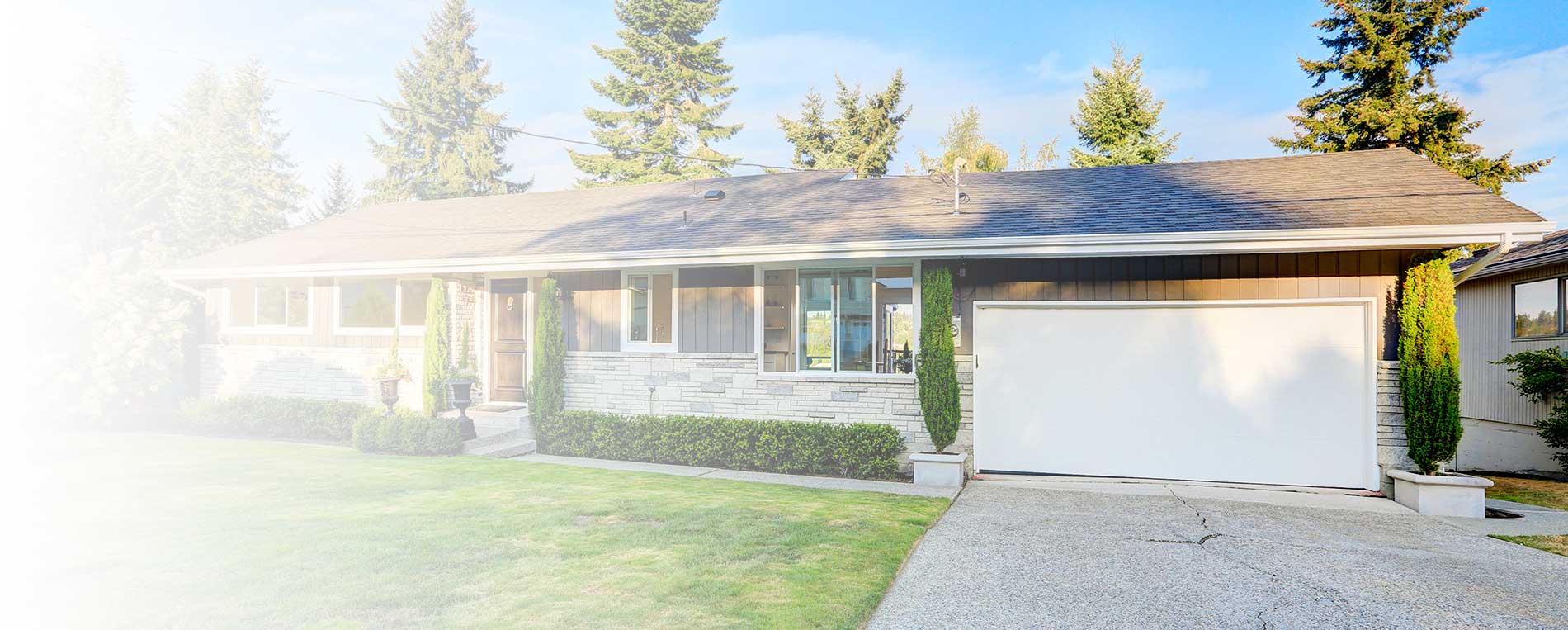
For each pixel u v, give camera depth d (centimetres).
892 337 1012
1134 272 924
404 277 1262
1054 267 943
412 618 406
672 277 1117
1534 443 1312
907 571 543
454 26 3372
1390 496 842
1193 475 917
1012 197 1106
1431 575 554
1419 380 823
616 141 2822
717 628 402
